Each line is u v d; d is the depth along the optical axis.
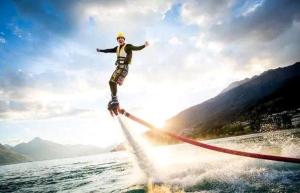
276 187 10.13
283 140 37.34
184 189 11.49
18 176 51.72
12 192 22.77
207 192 10.61
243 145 36.41
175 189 11.67
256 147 27.77
